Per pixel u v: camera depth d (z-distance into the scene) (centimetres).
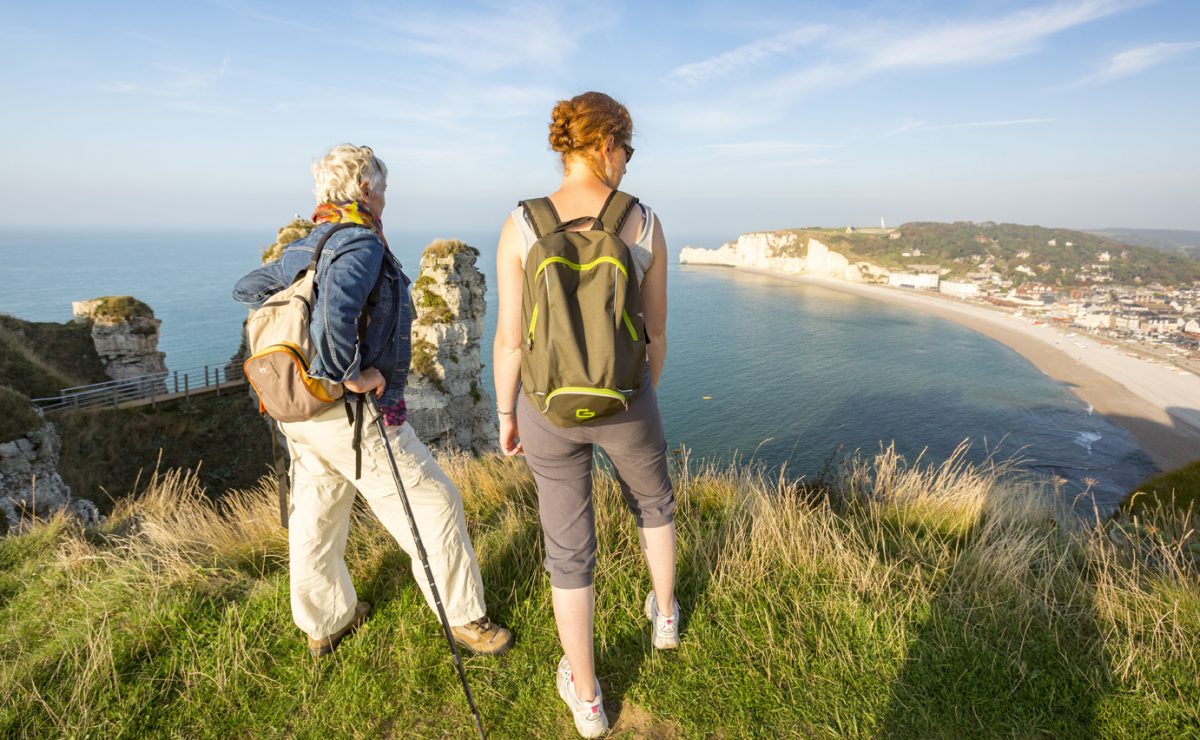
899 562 320
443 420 2736
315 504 229
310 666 240
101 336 2719
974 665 237
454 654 205
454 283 2719
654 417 200
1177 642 250
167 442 2373
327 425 208
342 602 245
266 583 296
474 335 2841
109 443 2250
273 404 198
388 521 233
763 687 228
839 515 412
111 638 251
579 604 196
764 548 308
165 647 253
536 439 195
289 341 193
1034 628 264
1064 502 441
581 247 162
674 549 230
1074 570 323
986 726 213
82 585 312
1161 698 223
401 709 221
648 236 178
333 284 192
